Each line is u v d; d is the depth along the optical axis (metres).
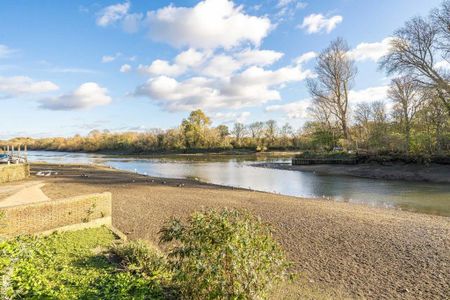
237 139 114.69
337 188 26.72
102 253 7.96
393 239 10.84
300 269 8.30
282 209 15.94
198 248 4.55
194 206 16.72
